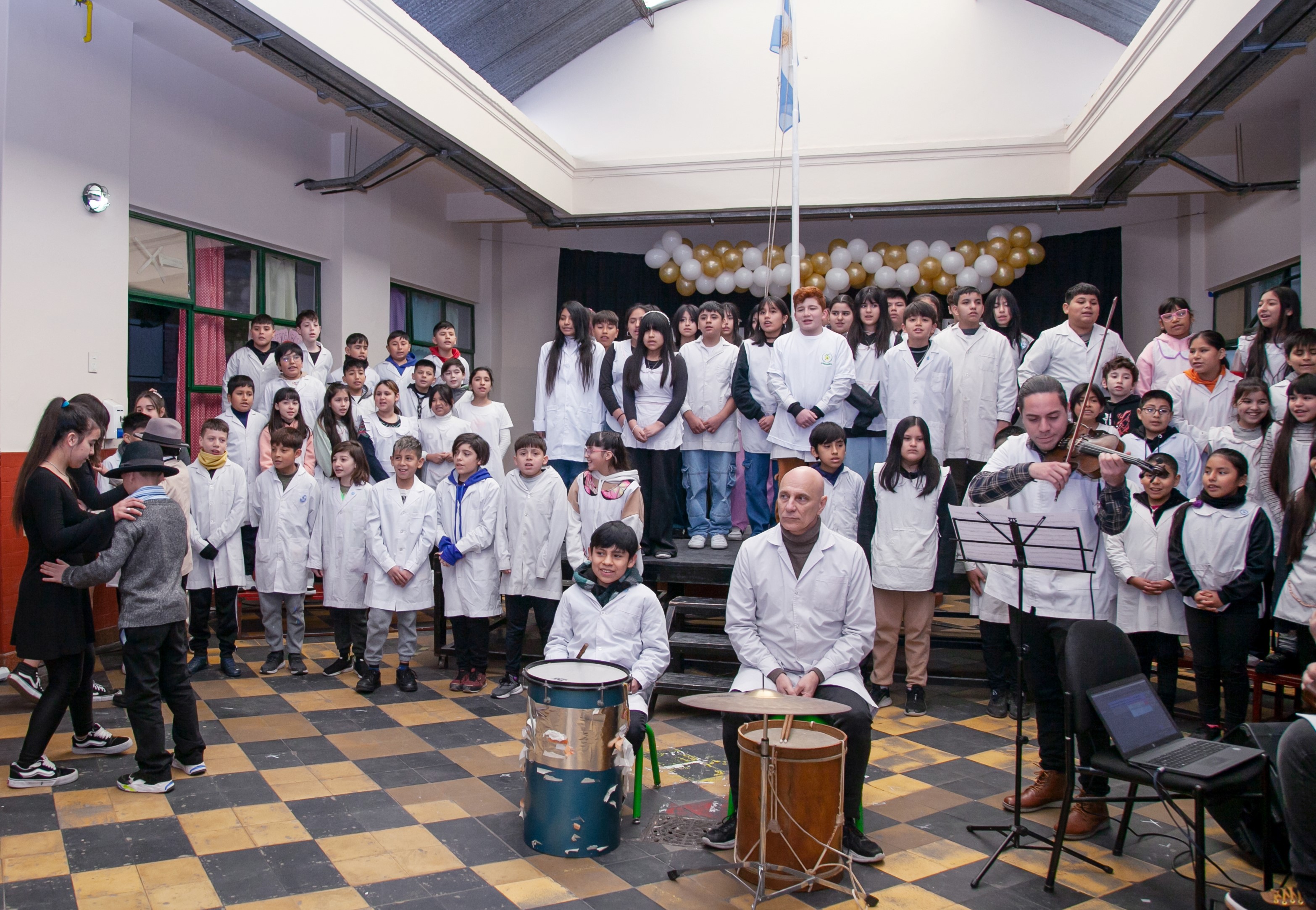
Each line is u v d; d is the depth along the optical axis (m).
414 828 3.10
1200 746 2.77
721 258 9.51
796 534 3.20
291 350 6.23
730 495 6.07
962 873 2.82
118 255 5.64
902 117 8.99
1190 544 4.07
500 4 7.86
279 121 7.44
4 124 4.95
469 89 7.09
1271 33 4.88
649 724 4.00
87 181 5.43
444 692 4.88
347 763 3.73
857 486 4.88
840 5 9.15
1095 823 3.13
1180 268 9.27
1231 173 8.10
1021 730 3.02
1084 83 8.55
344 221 8.12
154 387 6.40
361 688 4.79
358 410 6.07
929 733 4.28
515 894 2.64
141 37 6.06
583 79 9.75
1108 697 2.77
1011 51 8.74
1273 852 2.80
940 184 8.44
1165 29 5.80
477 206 9.91
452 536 4.94
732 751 3.00
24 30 5.05
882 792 3.51
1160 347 5.55
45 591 3.35
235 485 5.16
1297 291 7.34
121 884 2.66
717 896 2.66
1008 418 5.32
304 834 3.03
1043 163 8.22
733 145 9.39
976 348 5.38
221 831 3.04
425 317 9.94
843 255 9.19
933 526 4.51
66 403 3.55
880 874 2.82
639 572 3.68
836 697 3.02
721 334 5.83
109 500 4.03
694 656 5.04
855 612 3.20
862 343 5.52
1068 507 3.21
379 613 4.77
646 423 5.33
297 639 5.16
